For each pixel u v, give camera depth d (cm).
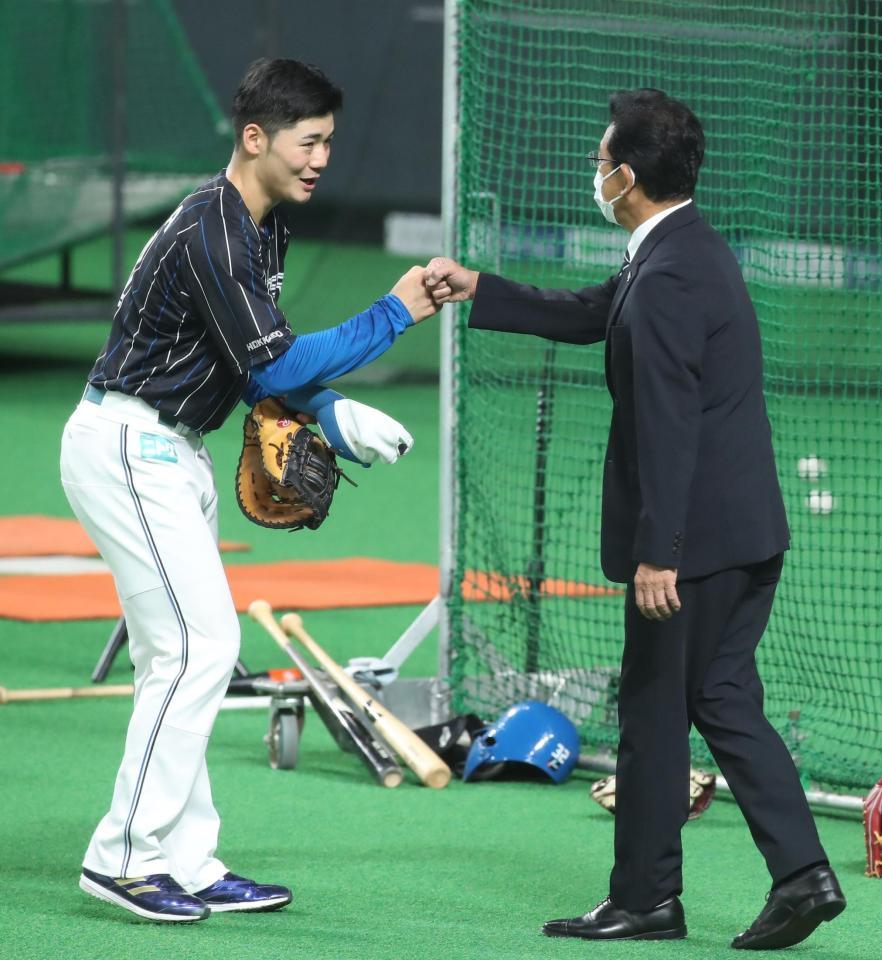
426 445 5062
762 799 1444
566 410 4834
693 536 1438
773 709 2341
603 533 1489
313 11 9006
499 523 2556
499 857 1781
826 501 3778
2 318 5903
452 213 2281
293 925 1526
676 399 1394
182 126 6681
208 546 1520
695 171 1456
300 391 1523
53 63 6694
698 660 1466
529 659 2347
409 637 2314
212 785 2053
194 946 1452
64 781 2036
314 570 3397
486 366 2406
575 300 1605
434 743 2161
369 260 9200
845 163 2583
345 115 9181
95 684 2523
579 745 2114
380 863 1750
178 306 1470
